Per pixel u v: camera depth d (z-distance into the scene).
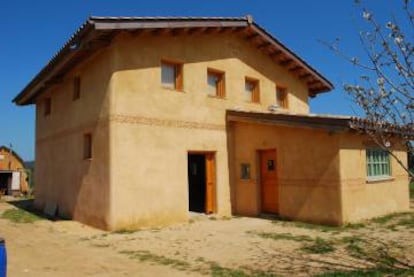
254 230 10.73
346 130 10.50
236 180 14.16
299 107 17.53
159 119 12.05
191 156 16.45
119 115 11.14
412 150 4.81
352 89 4.93
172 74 12.91
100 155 11.48
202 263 7.40
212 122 13.61
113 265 7.25
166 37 12.50
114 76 11.14
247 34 14.92
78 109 13.22
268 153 13.39
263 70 15.88
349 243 8.88
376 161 12.83
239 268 7.02
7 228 11.69
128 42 11.52
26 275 6.52
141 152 11.51
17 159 36.50
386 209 12.84
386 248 8.34
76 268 7.04
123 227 10.94
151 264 7.34
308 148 11.75
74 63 12.96
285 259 7.60
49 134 16.03
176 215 12.12
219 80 14.38
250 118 13.28
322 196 11.31
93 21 10.06
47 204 15.70
